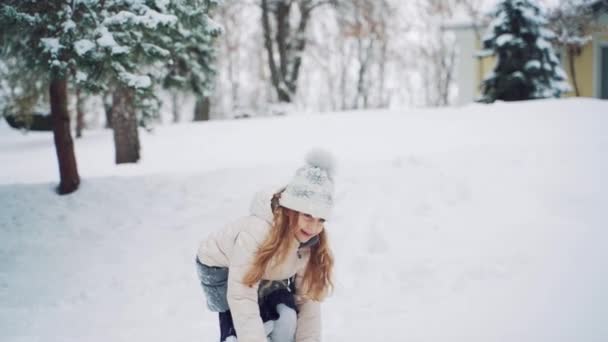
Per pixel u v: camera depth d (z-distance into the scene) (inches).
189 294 229.3
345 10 1106.1
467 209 269.4
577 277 201.5
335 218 275.6
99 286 247.3
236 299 111.8
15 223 322.7
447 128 534.6
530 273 209.8
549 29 765.3
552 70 709.9
